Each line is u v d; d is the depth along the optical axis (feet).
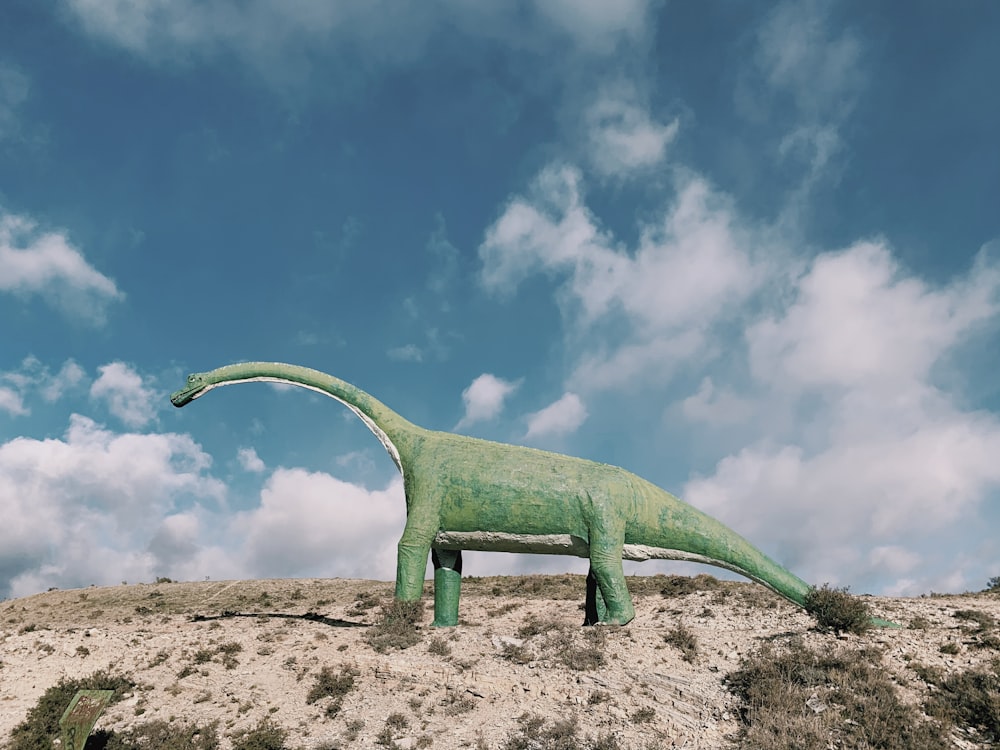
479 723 51.01
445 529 62.64
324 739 50.37
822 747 44.29
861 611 59.67
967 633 58.29
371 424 68.80
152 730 51.57
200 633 69.77
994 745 43.91
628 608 60.54
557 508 60.54
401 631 61.72
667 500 63.52
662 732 48.14
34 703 56.34
